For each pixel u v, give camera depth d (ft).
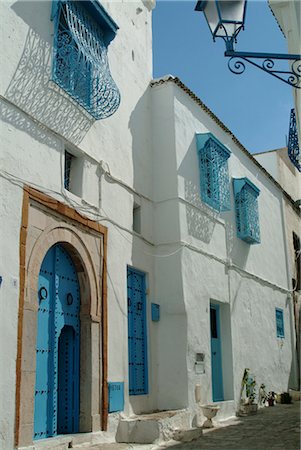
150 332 32.32
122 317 28.84
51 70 25.36
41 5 25.50
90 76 27.45
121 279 29.48
